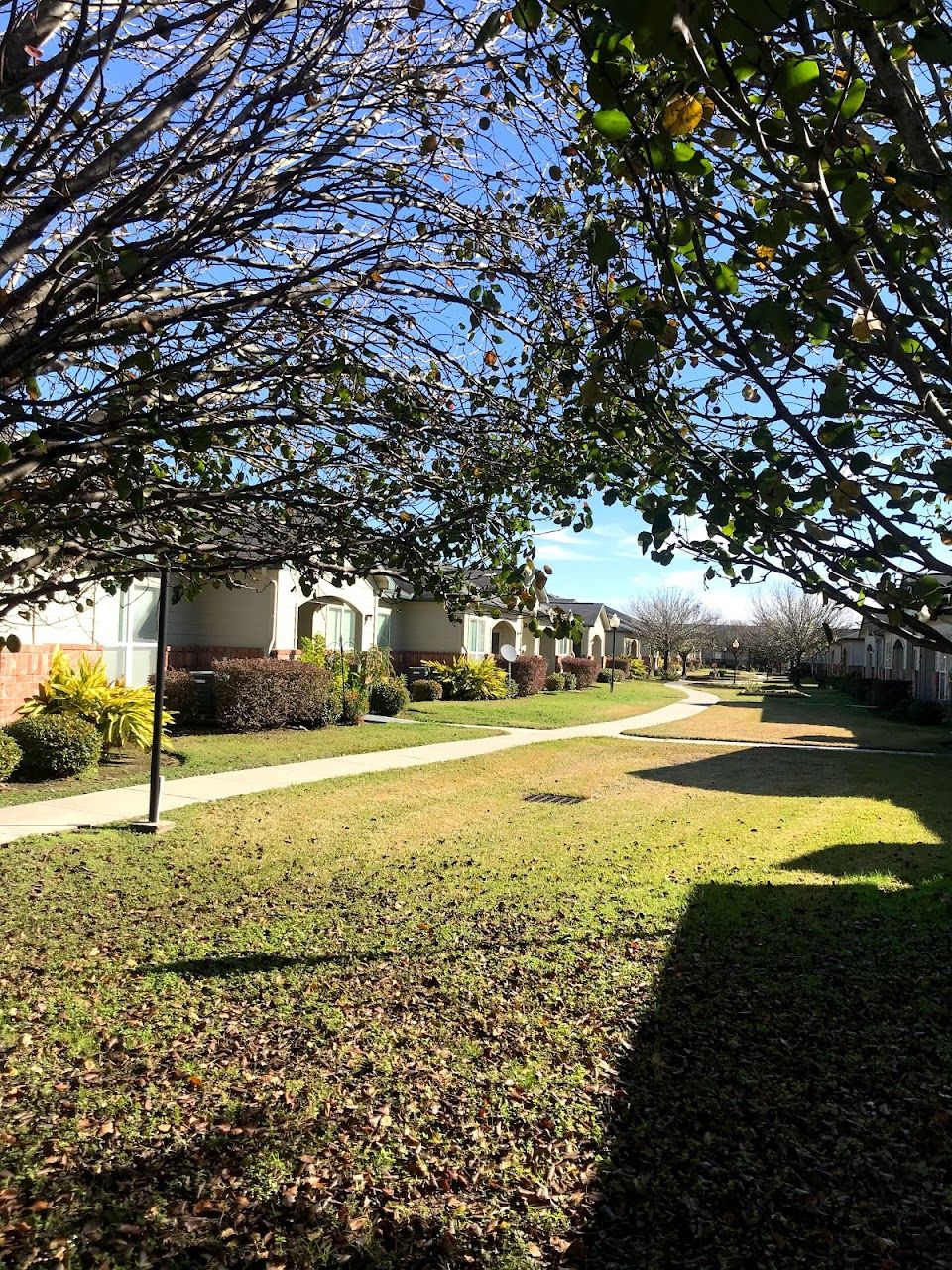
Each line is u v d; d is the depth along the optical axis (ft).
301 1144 10.46
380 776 37.58
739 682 177.37
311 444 10.39
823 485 5.01
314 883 21.34
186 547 8.80
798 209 4.43
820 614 126.41
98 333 7.54
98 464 7.87
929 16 3.96
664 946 17.37
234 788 32.91
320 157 7.34
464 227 8.04
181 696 48.55
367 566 9.26
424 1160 10.25
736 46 4.05
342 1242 8.84
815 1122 11.15
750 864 24.22
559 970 16.01
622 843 26.89
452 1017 14.02
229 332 8.09
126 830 25.11
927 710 73.51
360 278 8.06
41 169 7.03
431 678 82.79
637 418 6.29
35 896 18.98
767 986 15.40
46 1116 10.82
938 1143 10.70
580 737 59.21
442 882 21.81
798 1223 9.27
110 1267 8.38
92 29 7.46
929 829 29.40
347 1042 13.07
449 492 9.36
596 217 6.83
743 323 4.86
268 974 15.44
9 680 36.45
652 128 4.56
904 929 18.47
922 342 5.27
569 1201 9.59
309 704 52.24
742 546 5.64
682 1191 9.78
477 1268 8.57
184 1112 11.04
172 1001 14.20
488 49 7.20
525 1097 11.63
